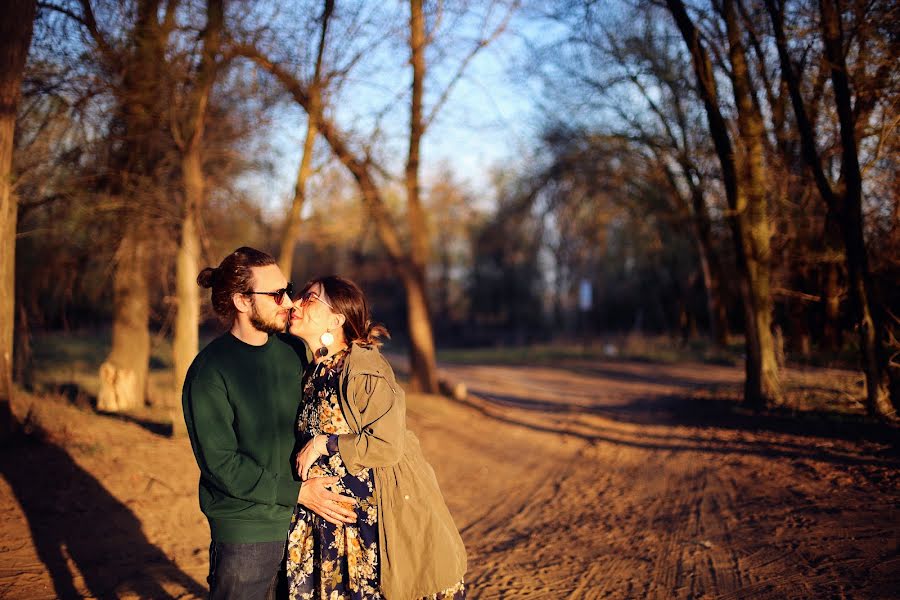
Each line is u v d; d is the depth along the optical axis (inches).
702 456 310.7
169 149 360.8
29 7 260.1
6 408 265.7
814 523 199.3
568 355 989.8
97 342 675.4
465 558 109.5
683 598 160.4
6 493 217.0
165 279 384.5
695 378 677.3
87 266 406.6
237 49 329.4
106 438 297.3
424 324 553.0
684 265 995.9
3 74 256.1
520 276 1606.8
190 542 206.5
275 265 104.1
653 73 492.7
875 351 327.3
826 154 340.5
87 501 223.3
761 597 154.7
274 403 100.8
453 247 1697.8
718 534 205.5
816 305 614.2
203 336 380.8
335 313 108.1
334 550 103.9
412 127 484.1
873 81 307.7
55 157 337.1
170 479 257.3
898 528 183.3
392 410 101.8
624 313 1370.6
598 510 252.7
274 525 97.3
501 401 563.2
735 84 377.1
